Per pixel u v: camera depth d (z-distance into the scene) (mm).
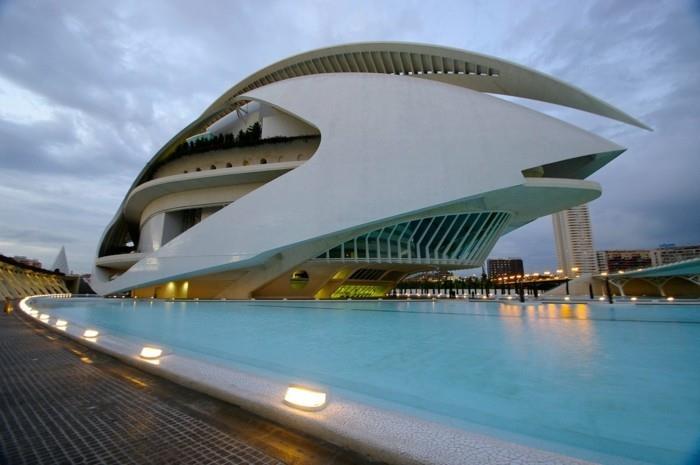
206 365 3756
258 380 3205
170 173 25922
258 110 27016
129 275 20297
